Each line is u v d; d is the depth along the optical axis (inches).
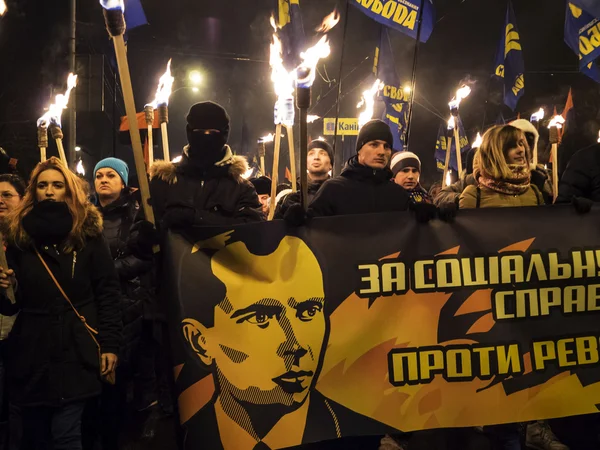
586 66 291.0
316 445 139.2
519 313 122.8
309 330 117.2
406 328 120.0
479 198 138.3
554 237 124.7
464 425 119.1
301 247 118.9
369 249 120.3
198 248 117.0
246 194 139.7
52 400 115.6
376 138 135.2
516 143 136.1
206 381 113.3
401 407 118.0
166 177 137.6
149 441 164.1
